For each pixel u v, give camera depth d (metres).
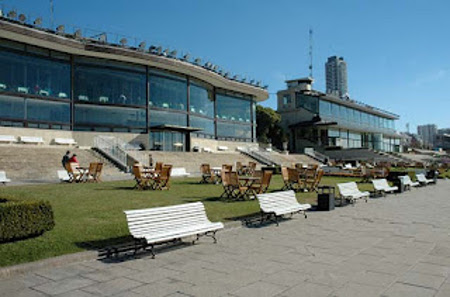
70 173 18.19
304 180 16.08
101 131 30.58
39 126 27.31
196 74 37.41
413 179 22.70
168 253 6.14
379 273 5.05
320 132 57.69
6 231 5.74
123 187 15.59
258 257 5.89
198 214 6.99
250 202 11.67
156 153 30.41
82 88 29.95
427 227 8.49
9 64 26.11
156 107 34.25
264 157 42.00
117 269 5.26
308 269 5.25
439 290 4.39
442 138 129.38
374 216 10.08
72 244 6.16
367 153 54.03
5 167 19.88
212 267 5.36
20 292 4.34
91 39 30.27
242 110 46.78
